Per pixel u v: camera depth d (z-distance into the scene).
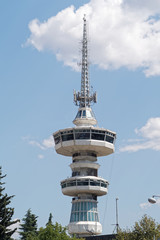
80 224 143.50
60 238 85.44
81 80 166.62
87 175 147.38
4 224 94.19
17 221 96.69
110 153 153.62
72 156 154.25
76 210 147.75
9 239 101.62
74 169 150.38
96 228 143.62
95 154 152.12
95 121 156.00
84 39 173.75
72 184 146.50
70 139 146.62
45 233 86.69
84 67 168.12
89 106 162.50
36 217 139.00
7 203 97.19
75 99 162.62
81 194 150.00
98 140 146.50
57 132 149.75
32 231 132.38
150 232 83.94
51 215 137.50
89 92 164.88
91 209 147.38
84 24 176.38
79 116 157.38
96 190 145.50
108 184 150.50
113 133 150.12
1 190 98.19
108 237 117.38
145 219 86.25
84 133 146.12
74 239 88.19
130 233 86.19
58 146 149.75
